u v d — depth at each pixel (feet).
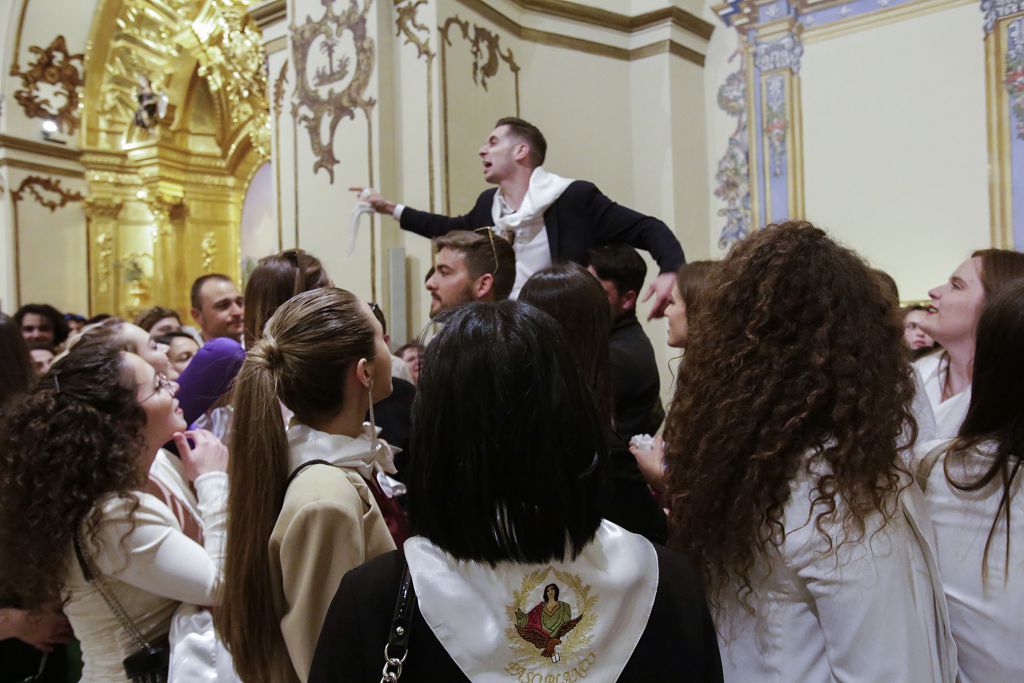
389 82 15.01
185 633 4.94
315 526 3.98
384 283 14.90
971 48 15.25
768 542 3.76
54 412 4.90
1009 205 14.84
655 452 6.11
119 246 33.37
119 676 4.96
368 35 15.02
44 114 30.81
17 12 29.25
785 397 3.80
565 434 2.81
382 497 5.05
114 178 32.96
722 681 3.02
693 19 17.74
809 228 4.19
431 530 2.83
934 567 3.89
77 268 31.91
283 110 17.15
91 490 4.82
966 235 15.33
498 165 10.55
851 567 3.51
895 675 3.41
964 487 4.01
